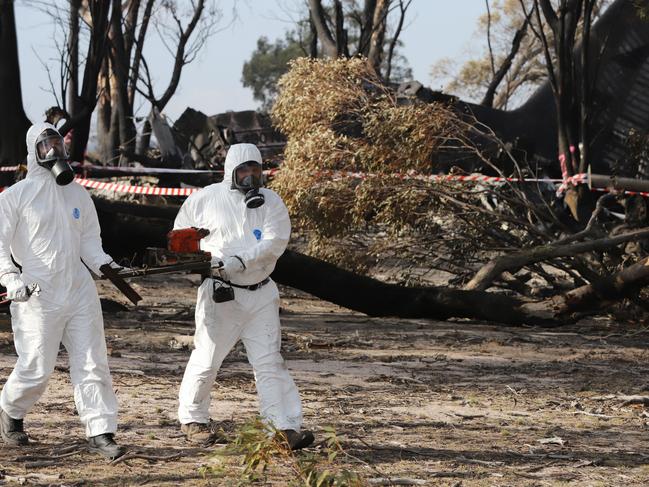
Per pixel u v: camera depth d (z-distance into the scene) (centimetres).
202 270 1078
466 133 3312
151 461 1021
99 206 2578
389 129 2784
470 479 990
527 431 1258
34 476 944
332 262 2911
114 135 5512
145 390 1463
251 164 1096
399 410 1375
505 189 3152
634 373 1798
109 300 2552
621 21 4044
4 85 2908
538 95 4247
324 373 1684
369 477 977
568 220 3145
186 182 4291
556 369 1830
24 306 1038
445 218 2844
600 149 4075
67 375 1559
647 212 2839
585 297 2420
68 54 3569
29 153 1044
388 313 2634
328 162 2875
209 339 1098
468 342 2192
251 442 959
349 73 3023
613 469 1059
